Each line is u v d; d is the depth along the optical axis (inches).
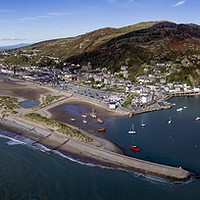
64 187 3024.1
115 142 4635.8
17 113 6481.3
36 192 2913.4
